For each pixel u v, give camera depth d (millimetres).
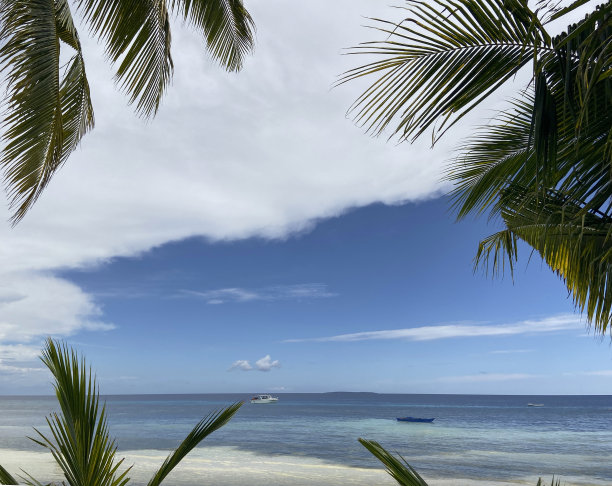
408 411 117250
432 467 31266
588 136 2105
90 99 4152
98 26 4211
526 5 1854
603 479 26797
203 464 29953
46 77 3033
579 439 52375
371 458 35438
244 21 5852
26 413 101562
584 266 3389
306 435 57062
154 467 27688
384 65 2154
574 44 1963
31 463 26547
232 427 69375
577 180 2170
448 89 2119
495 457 36750
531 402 190750
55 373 2312
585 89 1661
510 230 4336
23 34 2941
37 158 3170
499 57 2078
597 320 3320
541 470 30141
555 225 3156
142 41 4504
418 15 2035
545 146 2021
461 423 77125
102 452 2309
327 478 25203
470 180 3684
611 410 115625
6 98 2883
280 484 23297
